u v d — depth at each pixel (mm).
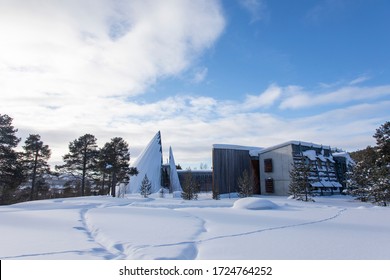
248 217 12234
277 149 32094
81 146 41406
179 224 10000
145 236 7703
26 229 8891
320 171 31312
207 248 6465
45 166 42062
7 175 34219
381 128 23047
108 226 9469
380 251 6129
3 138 34438
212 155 32625
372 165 23812
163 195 34812
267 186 32375
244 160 34219
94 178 42938
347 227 9391
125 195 39531
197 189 30328
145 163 48188
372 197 22438
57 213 13500
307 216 12594
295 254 5926
